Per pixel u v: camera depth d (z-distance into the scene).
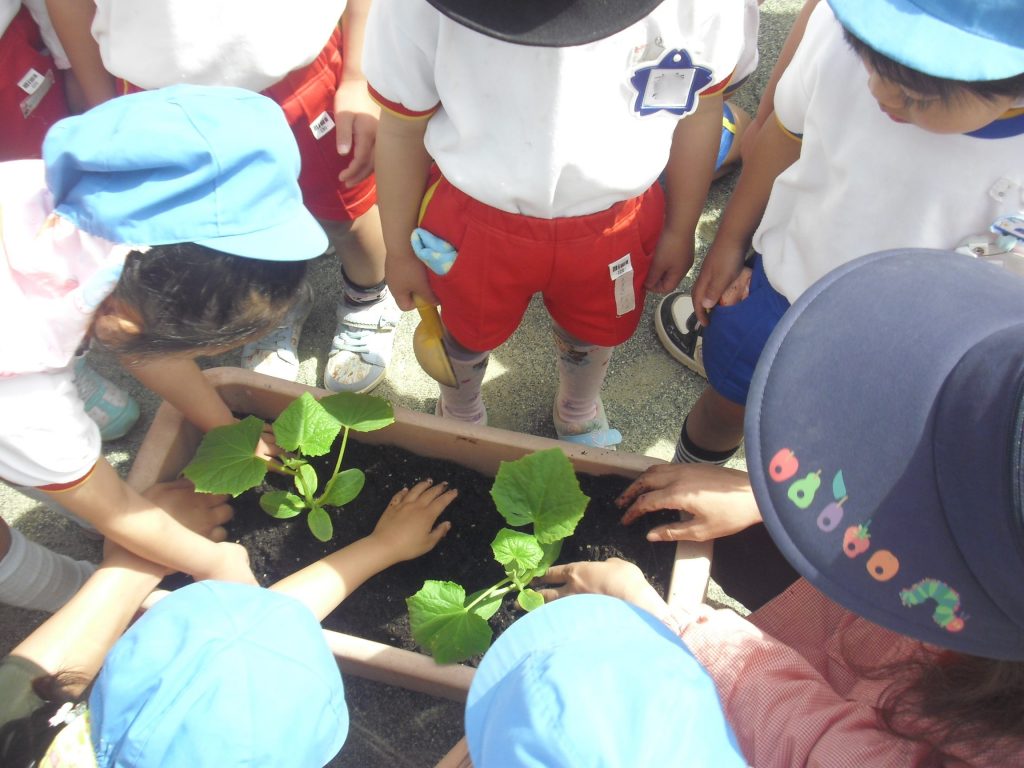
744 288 1.47
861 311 0.81
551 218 1.25
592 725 0.63
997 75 0.82
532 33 0.93
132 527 1.19
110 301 0.94
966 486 0.66
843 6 0.90
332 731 0.92
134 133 0.84
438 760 1.66
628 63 1.10
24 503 1.93
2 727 1.04
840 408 0.78
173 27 1.32
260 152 0.90
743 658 0.96
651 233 1.39
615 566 1.21
